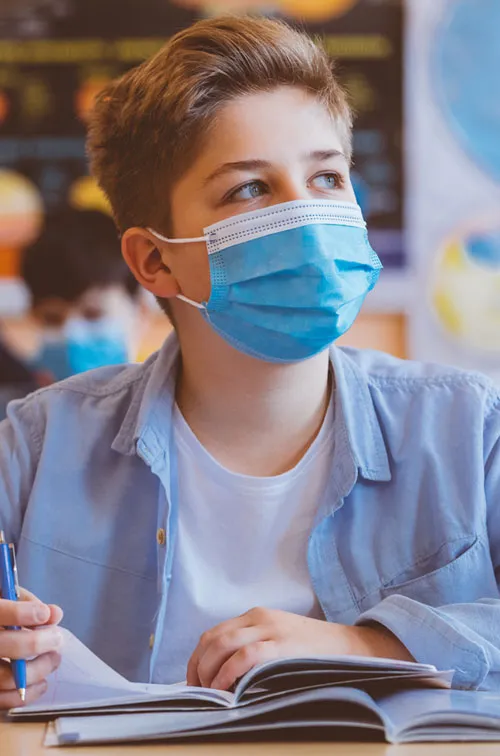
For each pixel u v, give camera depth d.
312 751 0.86
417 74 3.10
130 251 1.47
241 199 1.36
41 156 3.14
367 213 3.10
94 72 3.13
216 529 1.41
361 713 0.94
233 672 1.07
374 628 1.16
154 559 1.44
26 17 3.13
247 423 1.41
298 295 1.33
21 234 3.12
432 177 3.11
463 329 3.10
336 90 1.41
